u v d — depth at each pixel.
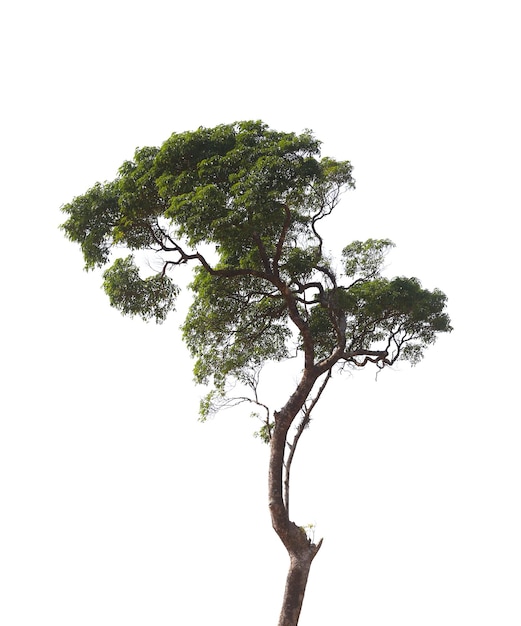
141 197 22.78
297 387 24.05
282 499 23.20
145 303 23.98
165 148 22.52
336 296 24.92
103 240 23.78
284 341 26.77
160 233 23.73
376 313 25.41
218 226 21.41
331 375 25.78
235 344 26.34
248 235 22.36
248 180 21.47
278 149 22.22
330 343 26.28
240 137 22.77
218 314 25.61
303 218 23.89
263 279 25.28
